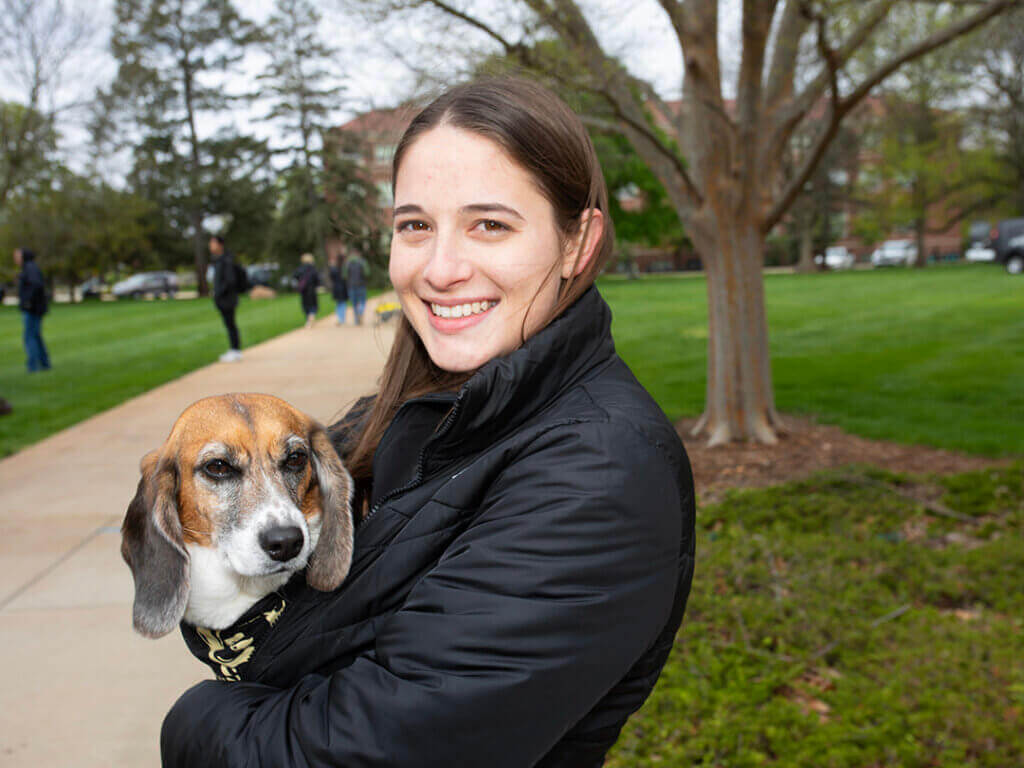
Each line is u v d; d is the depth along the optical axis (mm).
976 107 35469
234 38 48562
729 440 8234
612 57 7469
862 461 7465
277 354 15711
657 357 14250
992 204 45781
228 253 14883
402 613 1129
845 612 4320
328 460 1786
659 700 3576
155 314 29750
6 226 40062
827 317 20266
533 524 1111
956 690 3557
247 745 1138
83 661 4098
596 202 1409
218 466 1665
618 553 1107
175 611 1581
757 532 5594
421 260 1407
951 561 4949
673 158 7523
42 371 14328
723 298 8148
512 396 1269
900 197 49000
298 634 1462
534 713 1063
